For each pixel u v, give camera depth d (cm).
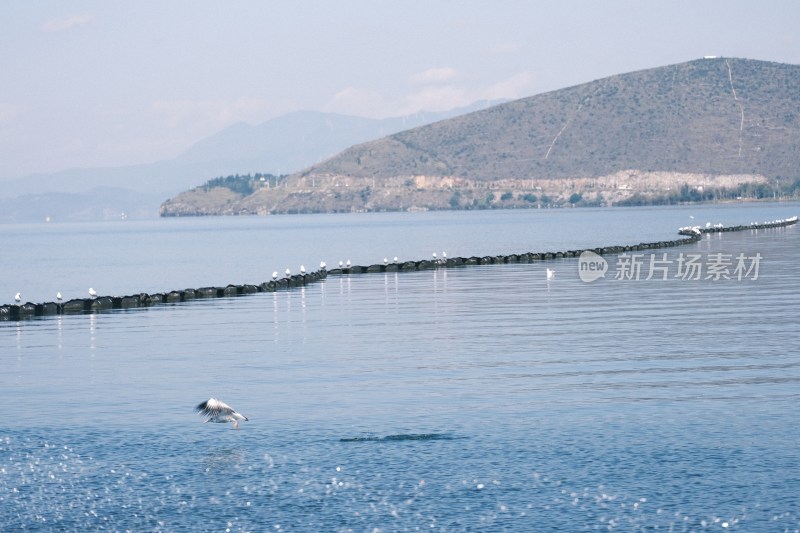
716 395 3678
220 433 3328
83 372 4497
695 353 4597
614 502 2616
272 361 4672
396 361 4591
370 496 2712
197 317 6775
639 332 5350
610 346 4881
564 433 3216
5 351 5275
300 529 2514
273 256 17238
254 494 2756
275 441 3216
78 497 2777
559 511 2570
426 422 3391
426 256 15950
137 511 2666
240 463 3012
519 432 3244
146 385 4138
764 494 2638
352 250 18500
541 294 7788
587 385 3925
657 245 14075
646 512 2547
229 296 8462
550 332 5450
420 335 5475
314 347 5100
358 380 4138
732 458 2916
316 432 3303
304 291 8775
